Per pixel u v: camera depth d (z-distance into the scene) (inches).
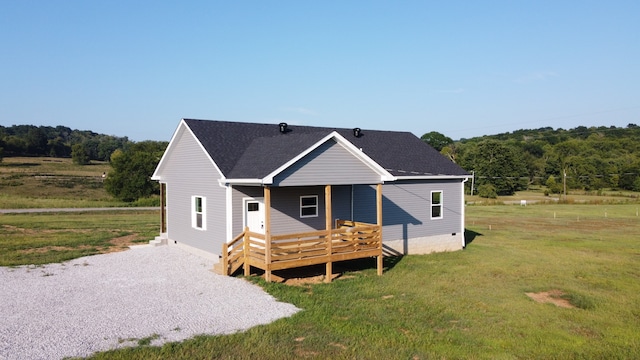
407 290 551.5
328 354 351.9
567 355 360.2
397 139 975.0
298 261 573.9
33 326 395.5
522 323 434.6
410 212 816.3
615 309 482.0
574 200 2224.4
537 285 581.0
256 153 674.2
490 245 928.3
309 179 582.9
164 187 916.0
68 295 495.8
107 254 735.1
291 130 850.8
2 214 1362.0
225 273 597.6
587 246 914.1
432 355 354.6
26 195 2111.2
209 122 768.3
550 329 419.8
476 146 3078.2
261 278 578.6
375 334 396.2
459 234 882.1
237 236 627.5
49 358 329.4
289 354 349.7
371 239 635.5
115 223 1181.7
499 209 1856.5
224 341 370.3
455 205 879.1
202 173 711.1
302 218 700.0
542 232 1152.8
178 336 380.8
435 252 837.8
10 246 784.3
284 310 458.6
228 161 668.1
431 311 466.9
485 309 478.3
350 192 749.3
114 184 2100.1
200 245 719.7
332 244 602.9
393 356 350.6
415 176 805.9
